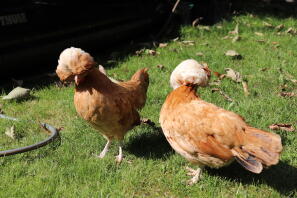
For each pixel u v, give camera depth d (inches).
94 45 132.0
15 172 82.2
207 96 105.3
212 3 163.2
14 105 104.3
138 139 92.3
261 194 78.5
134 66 122.6
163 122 80.9
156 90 108.6
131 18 143.4
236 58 127.4
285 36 147.3
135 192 79.1
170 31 153.5
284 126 93.9
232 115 76.5
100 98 80.9
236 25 154.6
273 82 113.2
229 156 74.9
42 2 116.8
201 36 148.3
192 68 80.4
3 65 113.0
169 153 88.0
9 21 111.6
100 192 78.2
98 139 91.6
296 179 81.4
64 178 81.4
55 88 112.7
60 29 121.0
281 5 192.7
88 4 127.1
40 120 99.0
